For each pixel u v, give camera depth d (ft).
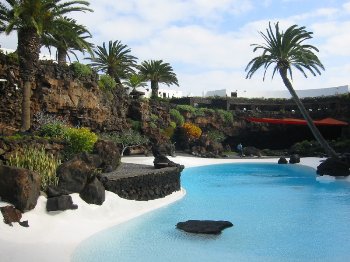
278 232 33.37
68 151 50.01
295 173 86.84
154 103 134.21
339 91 226.17
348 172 74.90
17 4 61.16
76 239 29.58
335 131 162.40
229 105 171.73
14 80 78.23
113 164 51.16
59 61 96.73
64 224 31.86
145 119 123.24
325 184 67.51
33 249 25.62
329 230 33.96
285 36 99.04
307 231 33.55
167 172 51.93
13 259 23.26
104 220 35.94
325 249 28.12
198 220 36.52
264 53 101.96
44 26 64.03
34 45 63.87
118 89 117.29
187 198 52.08
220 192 57.88
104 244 29.01
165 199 49.14
